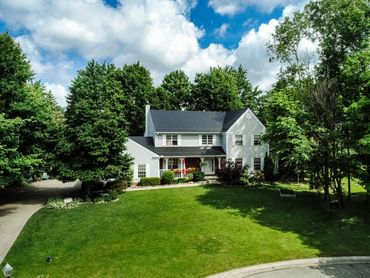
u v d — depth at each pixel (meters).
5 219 18.53
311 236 14.96
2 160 18.09
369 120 15.98
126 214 19.25
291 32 31.48
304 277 10.95
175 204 21.83
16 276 10.95
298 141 18.75
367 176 18.39
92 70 56.22
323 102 19.62
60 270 11.38
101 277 10.74
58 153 22.22
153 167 31.70
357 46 23.75
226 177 30.42
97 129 22.92
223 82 54.25
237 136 36.03
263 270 11.52
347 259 12.38
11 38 22.16
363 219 17.64
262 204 21.72
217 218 18.11
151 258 12.34
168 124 35.72
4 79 21.12
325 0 27.66
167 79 60.59
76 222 17.58
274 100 22.94
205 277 10.80
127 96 54.25
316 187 22.17
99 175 22.41
